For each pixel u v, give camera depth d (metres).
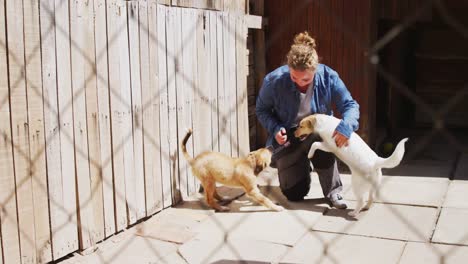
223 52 5.22
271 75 4.38
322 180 4.52
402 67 7.51
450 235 3.77
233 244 3.71
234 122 5.49
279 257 3.49
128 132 3.98
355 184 4.15
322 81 4.29
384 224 4.02
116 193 3.88
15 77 3.09
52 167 3.36
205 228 4.04
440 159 6.02
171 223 4.13
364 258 3.44
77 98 3.51
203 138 4.92
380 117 7.21
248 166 4.34
